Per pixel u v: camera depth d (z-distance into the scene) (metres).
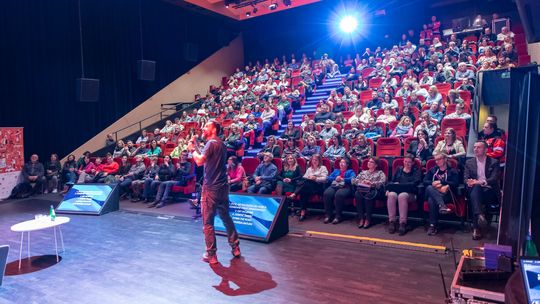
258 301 3.18
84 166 10.33
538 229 3.20
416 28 14.72
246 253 4.46
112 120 12.21
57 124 10.80
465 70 9.42
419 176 5.38
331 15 15.02
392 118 8.43
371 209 5.40
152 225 6.03
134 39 12.91
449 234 4.90
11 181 9.58
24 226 4.35
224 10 14.67
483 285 2.67
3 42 9.63
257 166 7.39
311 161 6.36
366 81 11.67
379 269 3.82
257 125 10.43
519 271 2.15
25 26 10.08
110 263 4.25
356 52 15.73
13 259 4.47
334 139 7.36
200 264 4.12
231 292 3.38
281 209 5.10
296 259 4.20
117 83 12.37
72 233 5.62
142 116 13.20
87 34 11.52
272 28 16.88
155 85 13.64
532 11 2.62
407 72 10.83
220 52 16.62
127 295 3.39
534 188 3.20
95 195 7.24
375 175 5.65
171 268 4.03
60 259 4.43
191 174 7.94
